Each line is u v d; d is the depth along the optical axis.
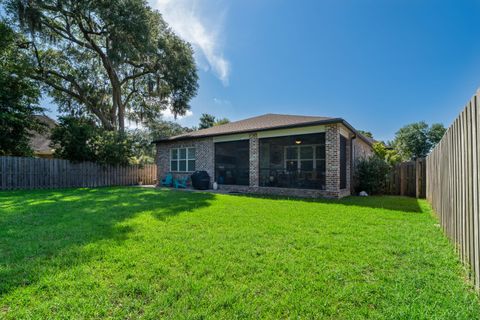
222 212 5.95
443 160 4.61
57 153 13.98
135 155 17.48
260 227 4.59
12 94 12.76
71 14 14.91
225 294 2.28
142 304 2.13
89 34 16.75
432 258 3.12
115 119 18.91
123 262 2.95
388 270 2.79
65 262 2.94
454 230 3.55
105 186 14.66
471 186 2.71
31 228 4.40
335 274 2.68
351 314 2.01
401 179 11.13
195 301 2.17
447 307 2.09
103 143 14.68
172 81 18.83
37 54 16.08
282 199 8.68
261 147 12.81
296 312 2.04
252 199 8.48
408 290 2.35
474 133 2.64
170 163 15.61
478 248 2.40
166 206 6.76
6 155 12.77
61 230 4.28
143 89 21.23
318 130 9.93
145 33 15.40
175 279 2.56
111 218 5.23
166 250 3.35
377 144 13.92
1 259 3.02
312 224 4.83
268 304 2.14
